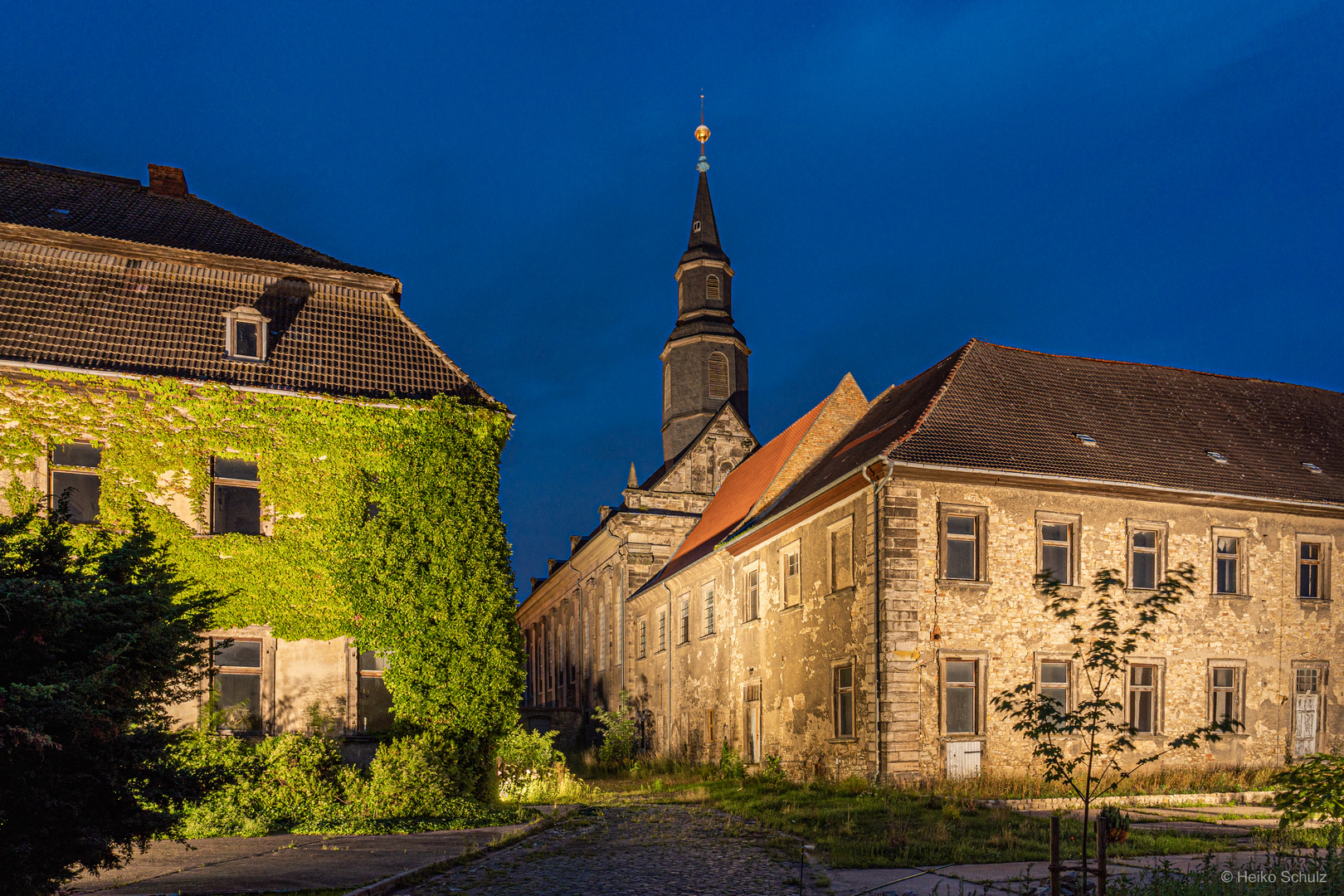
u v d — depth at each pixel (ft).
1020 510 73.05
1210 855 32.65
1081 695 71.31
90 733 26.63
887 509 70.08
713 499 138.41
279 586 61.21
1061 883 32.07
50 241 64.18
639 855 42.63
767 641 88.48
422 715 62.80
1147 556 76.07
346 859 40.01
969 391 80.18
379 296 72.43
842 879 36.27
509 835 47.32
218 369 62.95
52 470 58.34
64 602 26.61
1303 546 81.05
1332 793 37.60
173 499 60.13
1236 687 75.87
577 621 167.43
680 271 161.68
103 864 28.71
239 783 53.93
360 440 64.44
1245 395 92.58
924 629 69.21
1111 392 86.69
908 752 66.95
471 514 65.98
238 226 75.00
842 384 104.01
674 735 112.37
